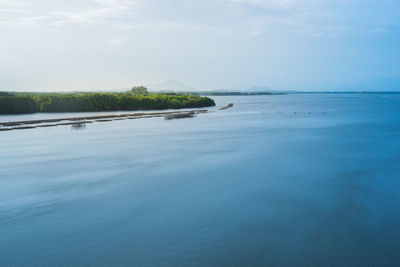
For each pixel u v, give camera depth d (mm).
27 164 30891
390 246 14938
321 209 19188
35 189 23188
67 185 24062
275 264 13523
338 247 14867
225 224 17219
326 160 31906
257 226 16953
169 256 14141
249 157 33438
